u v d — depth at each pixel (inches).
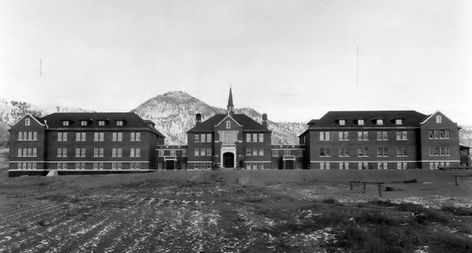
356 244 973.8
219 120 4190.5
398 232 1059.9
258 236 1075.9
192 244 1003.9
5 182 3139.8
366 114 4141.2
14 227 1205.7
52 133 4133.9
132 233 1122.0
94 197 2032.5
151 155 4234.7
